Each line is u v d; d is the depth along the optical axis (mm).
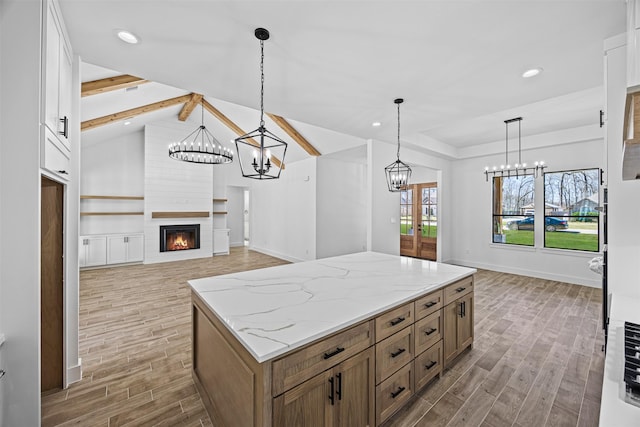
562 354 2535
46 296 1995
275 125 5883
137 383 2105
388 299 1688
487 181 6074
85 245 5922
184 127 7234
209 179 7570
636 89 737
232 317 1412
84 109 4188
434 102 3047
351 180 6949
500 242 5910
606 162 1862
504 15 1688
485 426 1712
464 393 2004
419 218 7316
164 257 6867
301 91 2781
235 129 6684
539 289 4574
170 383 2107
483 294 4312
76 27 1775
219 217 8336
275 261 6977
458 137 5352
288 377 1181
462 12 1666
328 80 2549
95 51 2053
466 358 2461
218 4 1594
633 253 1746
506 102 3049
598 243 4668
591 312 3566
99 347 2645
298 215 6801
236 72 2395
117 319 3309
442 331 2137
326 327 1306
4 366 1300
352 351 1444
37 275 1354
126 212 6586
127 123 5879
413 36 1901
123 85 3689
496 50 2062
